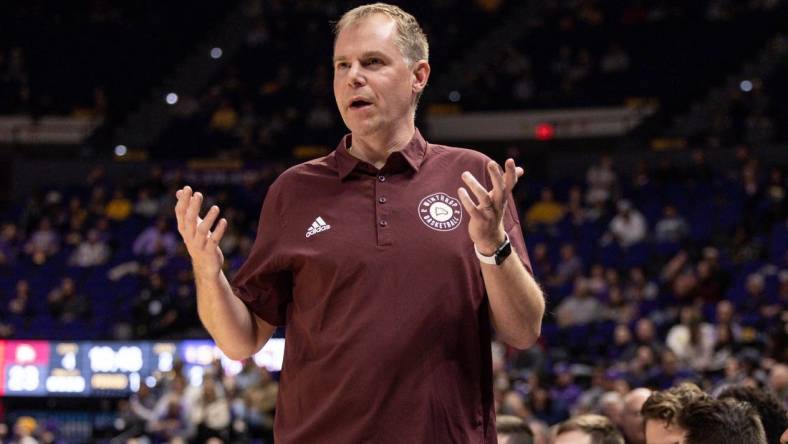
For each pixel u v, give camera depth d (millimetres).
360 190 4438
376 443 4141
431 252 4285
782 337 13336
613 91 35344
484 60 38781
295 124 35812
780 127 31484
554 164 33781
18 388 25172
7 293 28375
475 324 4324
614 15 37844
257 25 39656
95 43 38719
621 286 24562
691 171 29734
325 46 38625
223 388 20516
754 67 34812
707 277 22375
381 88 4430
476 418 4305
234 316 4414
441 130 36656
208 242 4230
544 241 27531
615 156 32562
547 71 36719
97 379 24859
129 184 32781
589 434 6961
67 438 24547
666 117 34125
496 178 4012
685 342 18812
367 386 4160
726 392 6812
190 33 40062
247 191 32344
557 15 38531
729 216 26750
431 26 39469
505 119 36188
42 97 37125
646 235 27047
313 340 4305
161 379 23203
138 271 28344
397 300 4223
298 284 4406
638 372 17562
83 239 30672
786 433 5832
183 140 35625
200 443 19234
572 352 21703
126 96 38000
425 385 4172
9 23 38531
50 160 34531
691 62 35219
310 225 4414
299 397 4336
